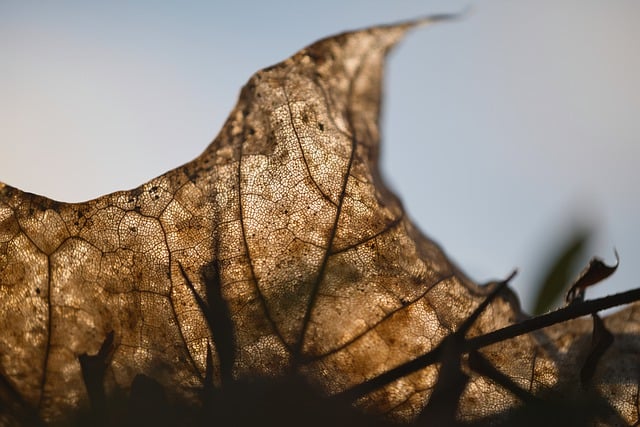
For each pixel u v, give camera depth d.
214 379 0.21
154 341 0.21
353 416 0.21
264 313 0.21
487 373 0.22
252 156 0.22
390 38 0.23
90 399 0.21
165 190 0.21
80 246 0.21
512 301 0.23
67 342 0.21
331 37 0.23
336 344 0.21
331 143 0.22
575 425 0.21
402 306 0.22
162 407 0.21
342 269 0.22
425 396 0.21
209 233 0.21
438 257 0.22
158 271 0.21
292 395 0.21
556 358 0.22
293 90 0.22
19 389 0.21
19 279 0.21
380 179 0.23
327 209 0.22
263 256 0.21
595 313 0.21
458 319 0.22
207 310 0.21
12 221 0.21
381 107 0.23
